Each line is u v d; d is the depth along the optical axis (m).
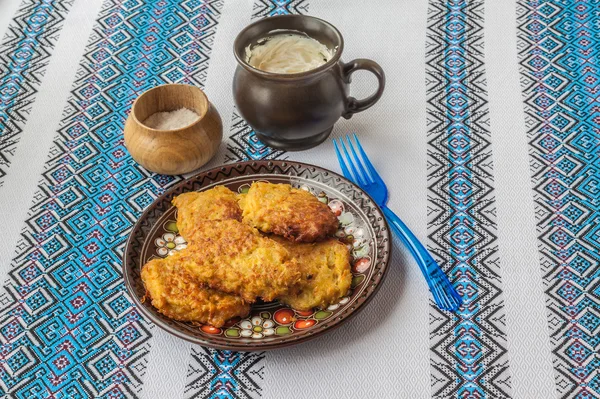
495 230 0.81
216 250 0.74
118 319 0.77
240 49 0.85
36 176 0.88
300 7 1.03
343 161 0.87
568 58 0.96
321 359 0.73
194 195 0.81
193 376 0.73
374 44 0.98
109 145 0.90
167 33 1.01
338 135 0.90
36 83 0.96
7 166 0.88
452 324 0.75
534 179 0.85
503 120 0.90
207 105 0.85
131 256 0.77
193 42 1.00
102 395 0.72
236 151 0.89
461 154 0.87
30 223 0.84
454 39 0.99
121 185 0.87
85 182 0.87
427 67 0.96
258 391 0.72
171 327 0.72
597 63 0.95
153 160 0.84
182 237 0.80
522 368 0.72
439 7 1.02
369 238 0.78
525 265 0.79
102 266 0.80
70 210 0.85
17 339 0.76
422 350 0.73
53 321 0.77
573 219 0.82
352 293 0.75
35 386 0.73
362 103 0.87
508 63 0.96
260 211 0.77
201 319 0.73
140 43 1.00
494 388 0.71
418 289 0.77
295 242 0.77
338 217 0.81
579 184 0.84
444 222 0.82
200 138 0.84
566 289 0.77
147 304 0.73
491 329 0.75
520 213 0.82
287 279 0.73
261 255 0.73
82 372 0.73
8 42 1.01
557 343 0.73
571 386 0.71
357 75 0.96
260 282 0.73
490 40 0.98
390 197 0.84
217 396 0.72
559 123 0.90
